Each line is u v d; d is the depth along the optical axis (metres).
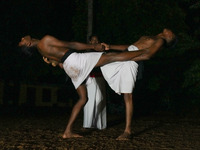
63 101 19.06
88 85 5.39
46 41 4.36
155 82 10.23
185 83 8.46
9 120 7.43
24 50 4.61
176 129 5.82
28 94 17.45
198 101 9.50
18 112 11.40
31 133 5.02
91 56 4.32
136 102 11.31
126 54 4.32
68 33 12.47
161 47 4.48
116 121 7.14
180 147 3.94
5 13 12.42
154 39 4.59
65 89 19.03
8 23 12.49
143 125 6.43
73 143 4.07
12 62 12.85
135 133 5.09
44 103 18.31
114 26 9.91
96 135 4.78
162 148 3.83
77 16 10.18
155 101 11.30
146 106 11.29
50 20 12.63
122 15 9.73
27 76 14.10
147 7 9.60
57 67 11.57
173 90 10.48
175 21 9.59
